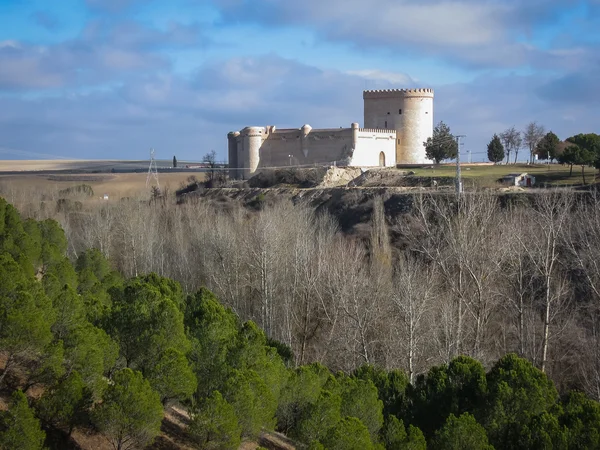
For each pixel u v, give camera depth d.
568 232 53.72
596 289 48.81
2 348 29.19
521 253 51.62
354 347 47.72
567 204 58.28
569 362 49.50
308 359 55.00
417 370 46.97
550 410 34.28
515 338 52.47
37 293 32.78
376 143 128.62
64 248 62.47
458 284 51.69
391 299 50.16
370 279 52.97
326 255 58.47
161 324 34.34
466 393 36.22
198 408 30.12
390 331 48.19
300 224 69.50
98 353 30.42
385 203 82.62
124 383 28.45
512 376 35.47
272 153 134.50
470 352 47.78
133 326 34.47
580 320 51.88
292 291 57.94
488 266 50.53
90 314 36.34
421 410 36.16
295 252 59.97
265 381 33.84
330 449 29.23
